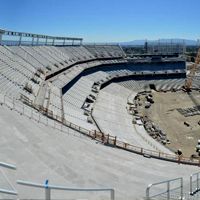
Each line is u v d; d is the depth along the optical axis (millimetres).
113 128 59438
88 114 63750
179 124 75125
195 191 22125
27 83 58438
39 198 16641
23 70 65938
